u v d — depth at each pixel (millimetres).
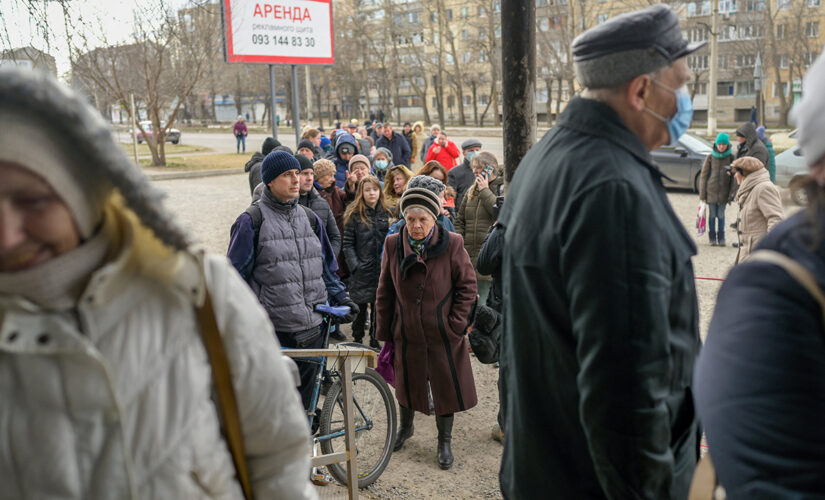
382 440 4082
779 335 927
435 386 3988
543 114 68188
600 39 1674
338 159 9414
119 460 1006
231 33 12102
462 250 4016
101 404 997
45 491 990
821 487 904
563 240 1605
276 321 4094
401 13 61812
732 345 973
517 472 1846
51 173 960
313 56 13555
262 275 4078
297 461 1266
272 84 13094
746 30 51875
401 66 61938
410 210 3871
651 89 1704
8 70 929
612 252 1517
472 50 59500
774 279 951
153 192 1019
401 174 6406
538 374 1765
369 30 65000
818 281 918
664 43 1662
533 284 1717
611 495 1581
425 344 3975
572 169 1629
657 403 1524
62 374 992
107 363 995
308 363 3793
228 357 1141
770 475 920
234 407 1158
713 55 31781
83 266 1021
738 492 951
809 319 917
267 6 12633
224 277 1153
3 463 998
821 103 961
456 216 6492
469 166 8344
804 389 911
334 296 4520
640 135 1764
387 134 13930
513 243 1790
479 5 55219
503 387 2127
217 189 18516
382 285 4129
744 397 943
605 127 1658
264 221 4082
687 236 1682
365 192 6094
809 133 979
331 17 13688
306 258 4195
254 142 42375
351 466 3508
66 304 1015
